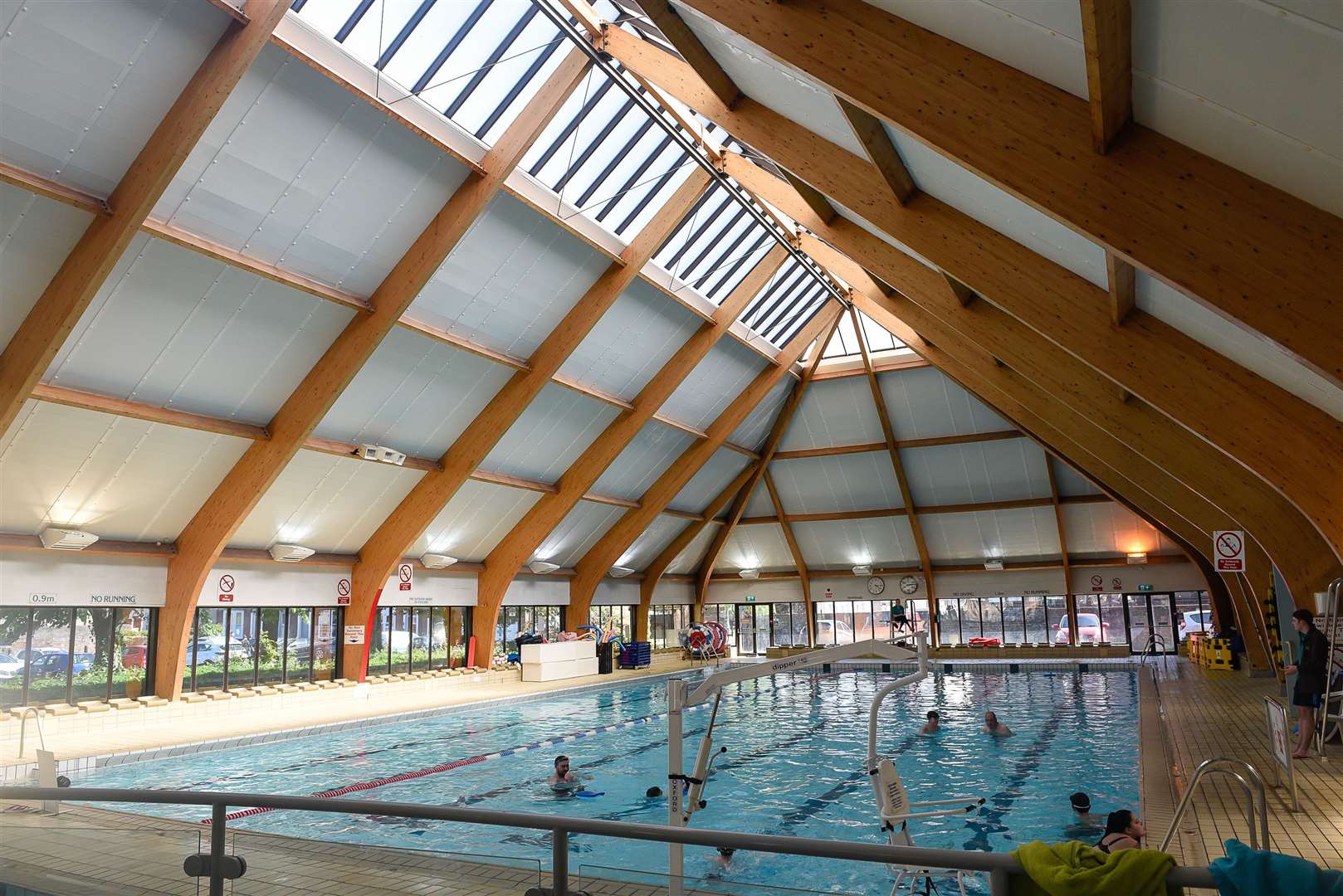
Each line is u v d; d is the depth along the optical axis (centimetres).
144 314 1217
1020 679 2281
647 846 722
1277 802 732
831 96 757
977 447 2670
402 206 1309
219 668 1716
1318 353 425
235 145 1109
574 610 2705
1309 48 333
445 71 1188
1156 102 439
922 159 755
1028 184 505
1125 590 2866
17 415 1150
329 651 1952
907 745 1336
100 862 373
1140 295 734
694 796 521
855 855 251
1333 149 387
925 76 547
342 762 1238
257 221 1205
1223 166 462
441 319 1549
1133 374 778
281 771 1176
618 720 1673
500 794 1038
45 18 888
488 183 1305
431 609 2262
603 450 2128
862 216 889
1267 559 1554
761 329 2228
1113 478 2058
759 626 3406
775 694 2103
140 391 1316
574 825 293
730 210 1772
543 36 1218
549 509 2209
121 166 1031
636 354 1970
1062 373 1174
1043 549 2936
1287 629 1413
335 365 1429
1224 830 648
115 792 367
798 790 1038
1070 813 883
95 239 1048
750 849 264
